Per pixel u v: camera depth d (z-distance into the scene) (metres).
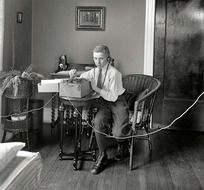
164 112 4.21
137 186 2.56
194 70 4.10
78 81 2.71
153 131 4.13
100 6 4.27
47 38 4.39
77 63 4.38
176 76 4.14
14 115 3.24
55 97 4.29
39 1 4.34
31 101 3.80
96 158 3.08
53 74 3.85
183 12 4.02
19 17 3.86
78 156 3.02
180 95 4.18
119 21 4.27
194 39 4.05
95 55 2.83
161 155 3.29
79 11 4.30
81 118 2.98
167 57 4.13
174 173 2.84
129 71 4.34
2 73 3.11
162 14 4.05
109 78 2.88
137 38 4.28
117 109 2.94
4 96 3.41
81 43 4.36
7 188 1.32
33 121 3.83
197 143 3.70
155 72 4.17
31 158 1.61
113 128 2.96
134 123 2.89
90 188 2.50
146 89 3.26
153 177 2.74
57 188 2.48
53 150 3.34
